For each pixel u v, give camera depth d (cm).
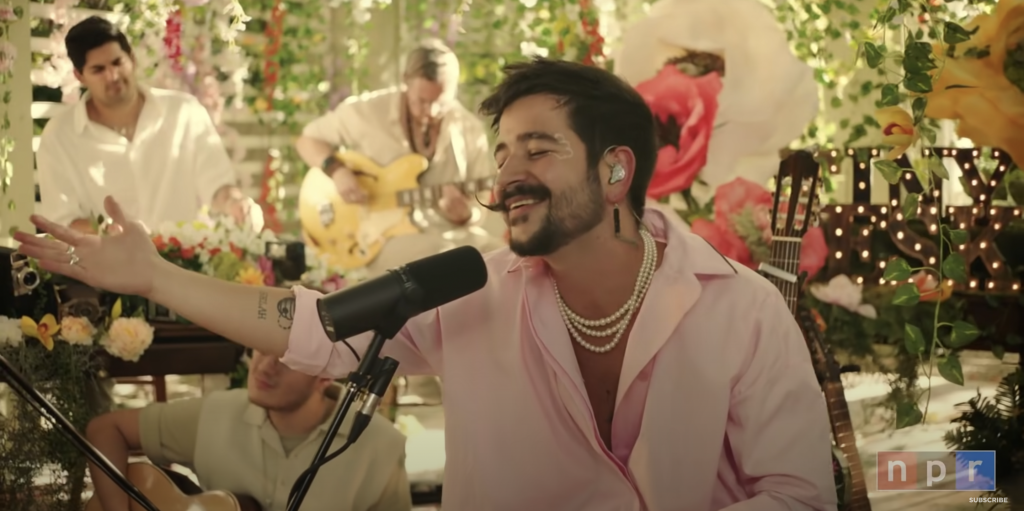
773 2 436
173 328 329
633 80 347
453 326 194
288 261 371
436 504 359
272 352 187
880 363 358
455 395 192
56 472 312
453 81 507
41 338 307
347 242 501
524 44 496
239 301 185
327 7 598
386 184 504
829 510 181
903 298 244
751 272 191
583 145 180
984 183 354
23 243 175
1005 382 348
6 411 319
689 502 186
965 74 302
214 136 480
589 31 455
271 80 581
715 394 183
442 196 503
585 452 188
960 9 352
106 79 452
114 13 508
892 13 244
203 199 472
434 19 574
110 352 316
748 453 183
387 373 161
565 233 180
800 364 185
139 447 302
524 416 189
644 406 186
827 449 184
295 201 600
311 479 160
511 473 190
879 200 525
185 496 283
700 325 184
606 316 189
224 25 566
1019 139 304
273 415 295
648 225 194
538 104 180
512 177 180
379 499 295
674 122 340
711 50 343
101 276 176
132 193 462
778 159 351
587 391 191
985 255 347
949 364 246
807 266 346
